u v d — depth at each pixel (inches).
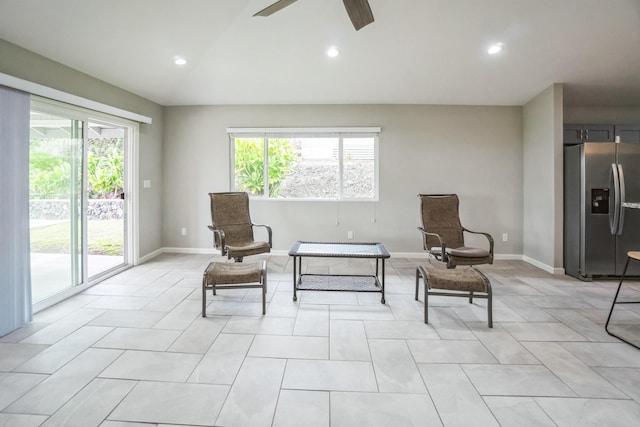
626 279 146.8
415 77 154.9
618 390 68.4
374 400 65.1
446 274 104.7
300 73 152.1
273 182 194.4
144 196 173.3
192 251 194.2
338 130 185.8
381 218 189.3
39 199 110.0
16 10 91.4
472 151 185.0
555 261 156.8
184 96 176.6
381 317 105.3
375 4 108.4
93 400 64.3
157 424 58.2
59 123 117.6
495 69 146.6
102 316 104.6
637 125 173.3
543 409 62.6
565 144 172.4
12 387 68.2
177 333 93.4
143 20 110.0
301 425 58.3
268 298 121.7
